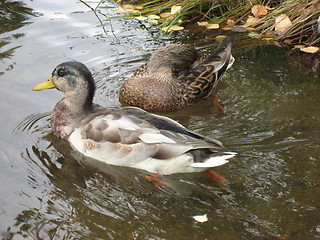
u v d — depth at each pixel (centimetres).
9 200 112
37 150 129
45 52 166
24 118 139
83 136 128
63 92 144
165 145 120
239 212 109
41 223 107
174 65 151
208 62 156
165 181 120
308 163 123
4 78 153
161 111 150
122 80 159
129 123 124
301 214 108
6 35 173
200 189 117
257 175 120
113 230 105
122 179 121
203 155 119
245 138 133
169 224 107
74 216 109
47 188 117
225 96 152
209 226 106
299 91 152
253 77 159
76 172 122
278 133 134
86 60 164
